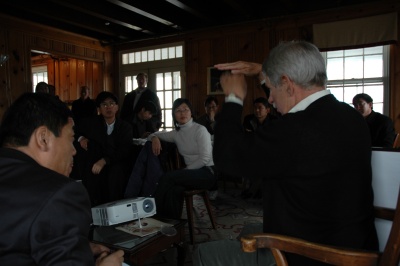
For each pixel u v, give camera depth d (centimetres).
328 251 82
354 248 88
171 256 228
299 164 87
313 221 89
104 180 279
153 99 479
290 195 91
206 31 529
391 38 403
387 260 73
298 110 95
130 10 475
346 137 88
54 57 716
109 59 628
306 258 93
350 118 92
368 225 94
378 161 107
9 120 78
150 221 179
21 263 65
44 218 65
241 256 112
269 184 97
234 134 99
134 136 424
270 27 480
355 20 422
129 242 150
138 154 294
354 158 88
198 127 287
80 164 278
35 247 64
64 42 551
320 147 86
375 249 96
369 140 94
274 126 91
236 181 409
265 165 91
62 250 64
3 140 79
